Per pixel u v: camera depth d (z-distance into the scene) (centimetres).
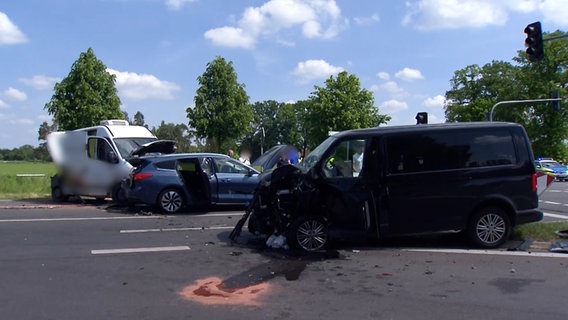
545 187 893
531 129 5103
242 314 489
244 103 2841
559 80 5047
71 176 1455
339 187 780
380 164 774
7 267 673
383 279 616
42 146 1972
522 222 795
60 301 529
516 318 477
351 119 4153
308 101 4350
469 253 757
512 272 646
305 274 639
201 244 833
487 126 804
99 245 824
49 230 970
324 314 489
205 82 2786
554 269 659
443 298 539
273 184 805
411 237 886
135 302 527
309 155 873
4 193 1764
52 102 2236
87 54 2272
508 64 6531
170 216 1181
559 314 488
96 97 2256
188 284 594
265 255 748
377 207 773
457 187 781
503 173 791
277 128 9250
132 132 1594
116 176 1407
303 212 796
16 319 473
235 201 1251
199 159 1256
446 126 799
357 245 823
